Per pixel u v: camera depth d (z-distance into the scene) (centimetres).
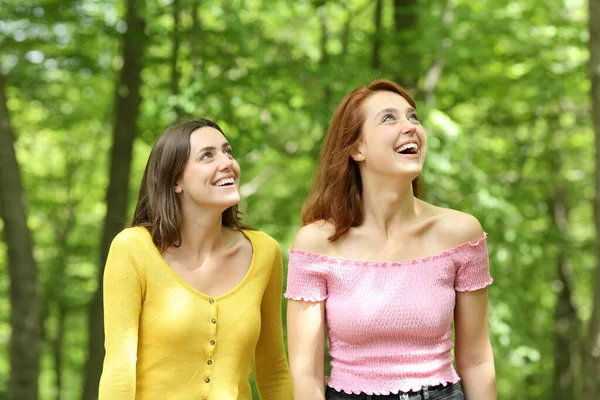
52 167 1427
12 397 805
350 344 270
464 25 807
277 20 977
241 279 293
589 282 1264
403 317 265
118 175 843
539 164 1106
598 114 605
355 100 278
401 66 791
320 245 279
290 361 279
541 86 911
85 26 834
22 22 831
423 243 276
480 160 970
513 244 797
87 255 1393
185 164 284
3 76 850
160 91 809
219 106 741
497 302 764
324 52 872
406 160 270
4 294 1334
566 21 878
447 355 272
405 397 263
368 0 945
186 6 735
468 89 930
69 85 1020
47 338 1471
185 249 289
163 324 278
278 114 810
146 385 278
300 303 278
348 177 281
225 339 282
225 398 279
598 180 610
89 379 859
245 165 752
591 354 599
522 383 1338
